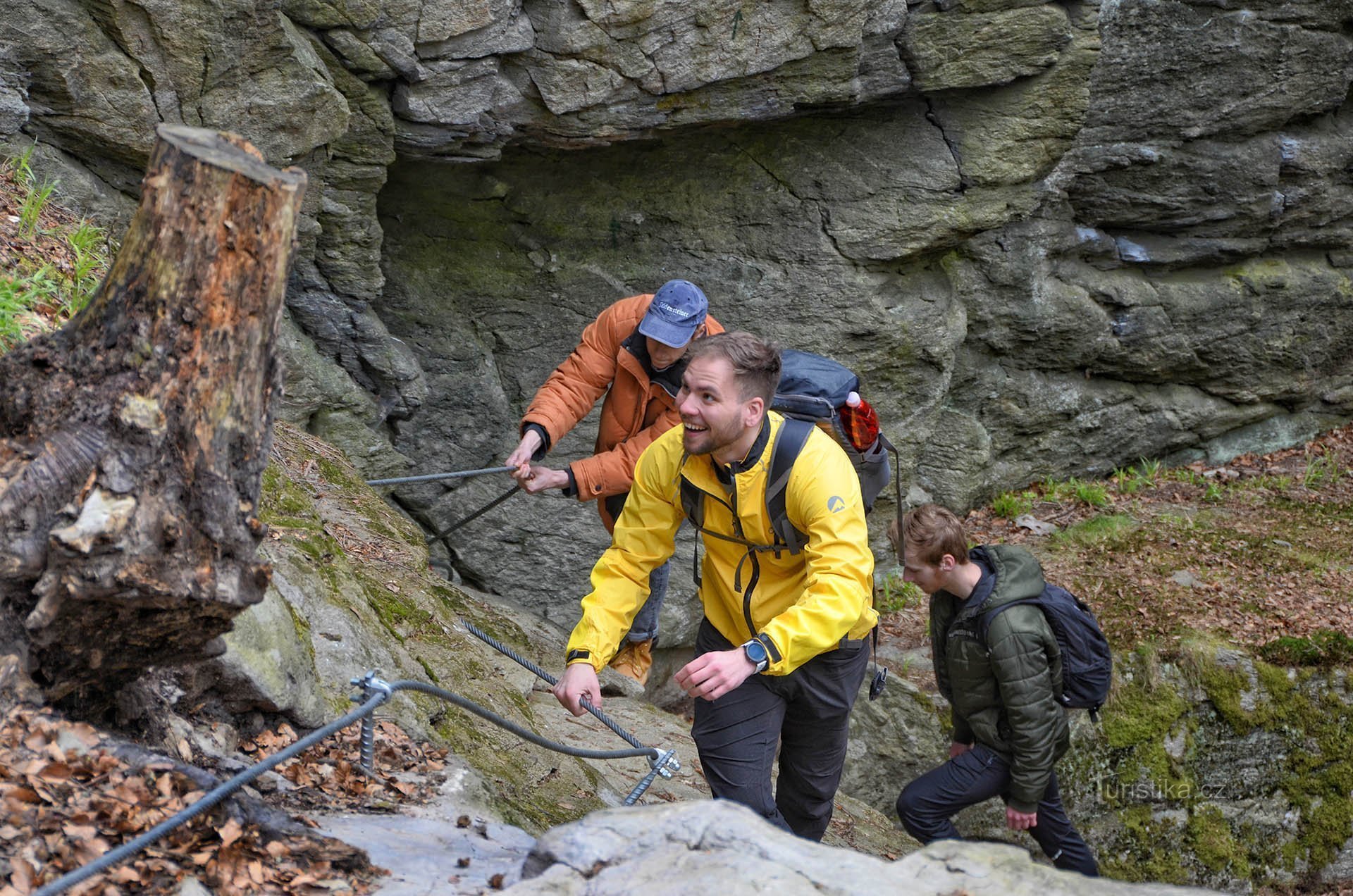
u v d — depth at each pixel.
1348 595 8.21
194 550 2.26
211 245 2.23
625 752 3.49
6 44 4.87
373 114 5.91
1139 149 8.60
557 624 7.87
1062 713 4.30
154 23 5.04
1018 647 4.13
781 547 3.11
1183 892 2.10
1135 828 7.38
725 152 7.50
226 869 2.18
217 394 2.26
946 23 7.00
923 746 7.43
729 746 3.32
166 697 2.71
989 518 9.27
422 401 7.08
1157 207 8.93
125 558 2.18
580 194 7.33
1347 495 9.68
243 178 2.21
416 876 2.36
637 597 3.27
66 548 2.13
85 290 4.61
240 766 2.72
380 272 6.57
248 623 2.97
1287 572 8.48
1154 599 8.09
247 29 5.21
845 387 3.53
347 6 5.48
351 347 6.73
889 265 8.08
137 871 2.08
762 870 2.10
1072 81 7.59
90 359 2.31
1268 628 7.82
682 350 4.37
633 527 3.26
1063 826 4.77
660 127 6.60
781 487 2.98
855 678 3.40
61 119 5.14
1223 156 8.79
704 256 7.64
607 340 4.66
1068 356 9.16
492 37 5.82
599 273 7.47
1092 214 8.93
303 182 2.29
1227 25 8.26
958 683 4.36
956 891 2.09
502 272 7.34
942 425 8.99
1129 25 8.08
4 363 2.34
